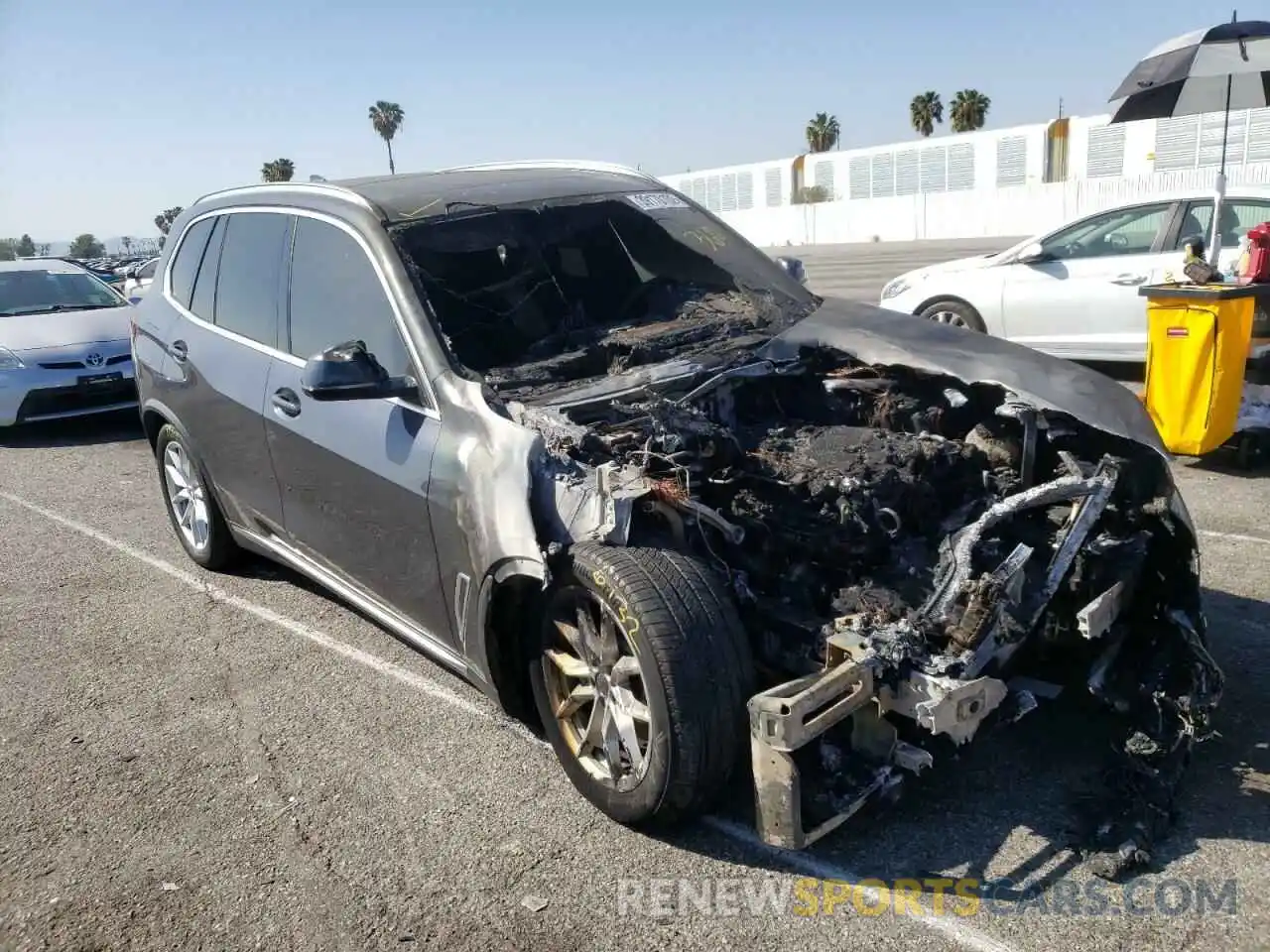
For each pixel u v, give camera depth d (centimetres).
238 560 570
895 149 4309
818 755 300
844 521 322
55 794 358
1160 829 301
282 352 443
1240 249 754
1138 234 866
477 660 354
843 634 286
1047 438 368
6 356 930
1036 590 312
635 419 349
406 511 365
